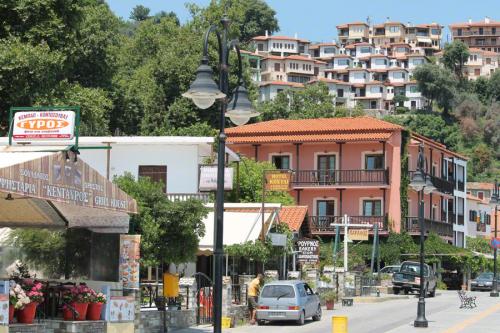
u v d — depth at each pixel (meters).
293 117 125.25
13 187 21.97
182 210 36.25
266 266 55.09
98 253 30.16
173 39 95.81
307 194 90.44
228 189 31.86
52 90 46.62
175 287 33.94
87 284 30.14
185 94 22.09
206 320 38.12
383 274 74.62
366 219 87.00
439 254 88.25
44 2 46.62
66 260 30.39
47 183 23.56
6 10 46.25
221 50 22.70
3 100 44.66
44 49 45.22
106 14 82.75
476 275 102.12
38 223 30.11
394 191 87.88
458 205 111.81
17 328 23.22
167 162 54.78
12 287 23.69
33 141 26.19
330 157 90.06
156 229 35.34
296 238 61.66
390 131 88.25
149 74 91.06
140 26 106.31
